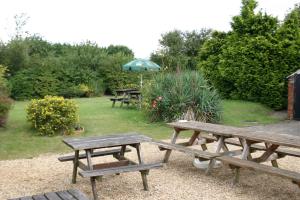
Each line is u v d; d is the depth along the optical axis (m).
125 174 6.65
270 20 17.38
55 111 10.34
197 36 36.84
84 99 22.31
